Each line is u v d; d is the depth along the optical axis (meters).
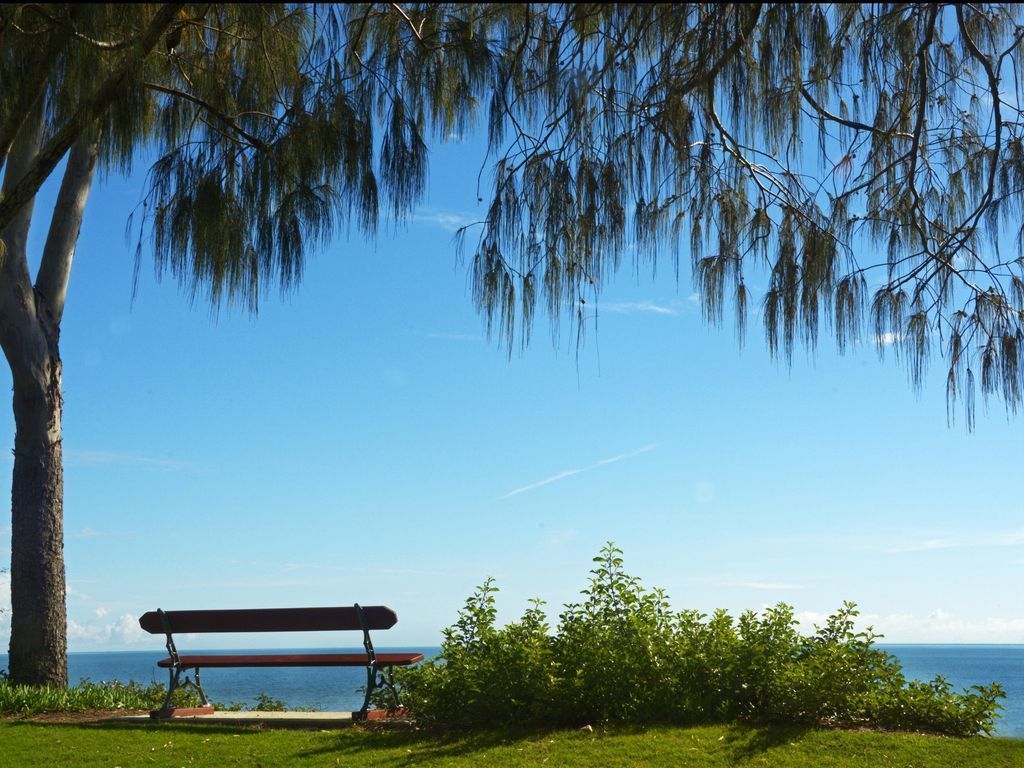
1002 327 4.12
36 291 11.10
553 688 7.62
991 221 4.10
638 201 4.11
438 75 4.48
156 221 4.93
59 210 11.36
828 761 6.25
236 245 5.02
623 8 3.76
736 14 3.56
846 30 3.94
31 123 6.66
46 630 10.59
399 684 8.38
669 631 8.20
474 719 7.81
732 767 6.16
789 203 4.35
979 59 3.89
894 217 4.45
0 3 4.52
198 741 7.43
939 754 6.38
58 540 10.92
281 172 4.82
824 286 4.18
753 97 3.94
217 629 8.70
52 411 11.03
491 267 4.16
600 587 8.48
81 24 4.53
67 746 7.32
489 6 4.35
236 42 5.41
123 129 4.91
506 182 4.15
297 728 8.12
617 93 3.97
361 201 4.61
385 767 6.38
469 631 8.37
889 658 7.96
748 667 7.65
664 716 7.56
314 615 8.41
